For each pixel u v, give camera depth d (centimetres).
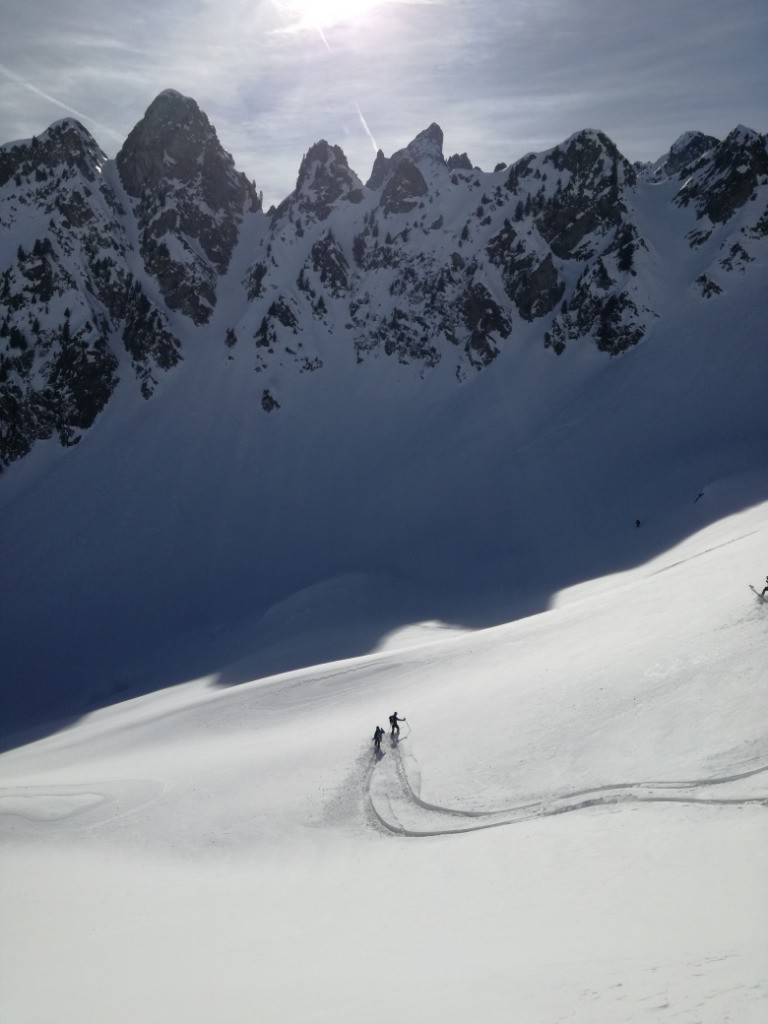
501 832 2727
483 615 9600
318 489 16400
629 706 3338
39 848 3672
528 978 1313
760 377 14588
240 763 4328
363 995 1362
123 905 2659
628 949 1436
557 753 3192
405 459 16412
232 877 2906
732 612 3862
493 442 15938
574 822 2612
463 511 14262
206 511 16350
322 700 5456
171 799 4016
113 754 5762
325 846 3055
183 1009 1464
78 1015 1544
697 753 2792
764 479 10388
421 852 2752
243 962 1831
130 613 14200
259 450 17712
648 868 2086
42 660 13462
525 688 4044
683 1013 988
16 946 2341
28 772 5944
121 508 16650
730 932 1437
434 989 1334
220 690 6925
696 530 9712
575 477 13912
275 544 15175
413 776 3447
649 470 13238
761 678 3088
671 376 15512
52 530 16388
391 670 5631
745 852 2020
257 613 12825
